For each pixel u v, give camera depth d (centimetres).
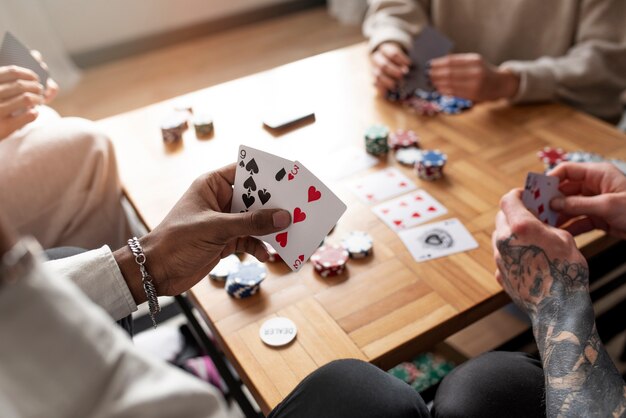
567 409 75
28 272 39
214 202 96
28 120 131
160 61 368
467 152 142
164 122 152
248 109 162
